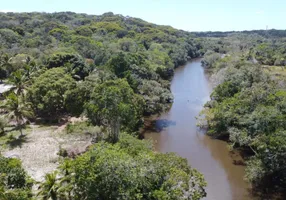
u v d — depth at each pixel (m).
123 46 114.06
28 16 161.00
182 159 27.98
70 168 27.92
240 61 89.50
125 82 49.72
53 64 73.75
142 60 84.50
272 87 52.06
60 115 59.03
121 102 43.12
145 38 149.12
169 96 67.75
